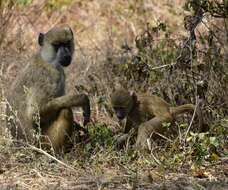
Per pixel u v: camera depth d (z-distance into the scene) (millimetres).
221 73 15164
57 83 13891
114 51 19281
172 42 16188
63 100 13641
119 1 23797
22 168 12961
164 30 16125
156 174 12383
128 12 23062
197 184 11781
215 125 14141
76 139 14008
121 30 22312
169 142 13656
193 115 13625
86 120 13891
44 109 13672
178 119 14727
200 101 14383
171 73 15406
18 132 13875
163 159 12984
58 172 12711
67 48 14023
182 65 15219
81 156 13398
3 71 18312
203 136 13156
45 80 13781
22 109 13805
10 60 19375
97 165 12875
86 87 17391
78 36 22453
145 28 21844
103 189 11773
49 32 14055
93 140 13930
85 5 24016
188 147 13211
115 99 14023
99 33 22453
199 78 15164
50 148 13727
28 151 13281
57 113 13805
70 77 18516
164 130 13781
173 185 11844
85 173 12516
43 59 14023
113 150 13570
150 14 22562
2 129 14164
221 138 13750
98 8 23781
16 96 13945
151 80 15672
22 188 11977
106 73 17328
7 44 20531
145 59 16016
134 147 13508
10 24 21188
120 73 16625
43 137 13789
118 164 13008
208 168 12805
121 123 15156
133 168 12680
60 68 14094
